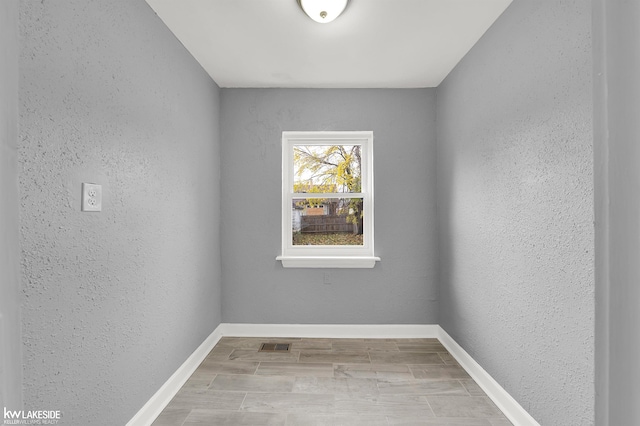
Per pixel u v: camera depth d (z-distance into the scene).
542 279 1.55
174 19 1.90
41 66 1.10
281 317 2.90
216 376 2.19
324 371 2.26
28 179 1.06
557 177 1.45
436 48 2.25
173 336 2.01
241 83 2.80
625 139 0.27
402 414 1.79
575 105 1.35
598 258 0.29
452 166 2.55
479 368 2.10
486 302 2.04
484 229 2.07
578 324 1.34
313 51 2.28
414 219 2.89
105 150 1.41
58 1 1.17
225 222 2.89
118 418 1.49
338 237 3.01
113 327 1.46
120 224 1.51
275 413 1.80
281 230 2.91
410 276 2.89
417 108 2.90
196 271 2.36
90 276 1.33
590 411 1.29
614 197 0.28
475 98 2.18
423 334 2.87
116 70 1.49
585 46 1.29
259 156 2.90
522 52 1.68
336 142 3.00
